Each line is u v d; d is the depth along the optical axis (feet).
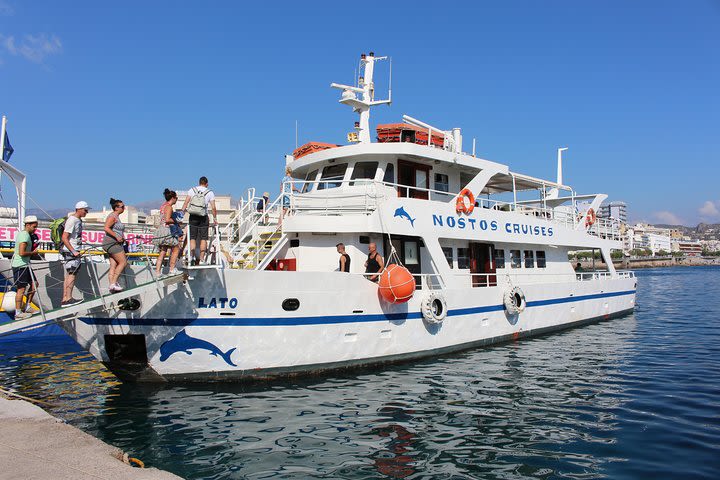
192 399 32.48
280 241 42.16
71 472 16.26
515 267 58.80
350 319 38.40
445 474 22.34
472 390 35.01
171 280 31.94
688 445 25.39
